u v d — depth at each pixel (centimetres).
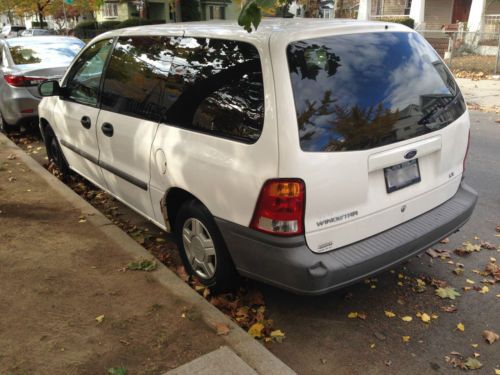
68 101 533
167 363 283
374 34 330
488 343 321
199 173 330
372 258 303
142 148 392
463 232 482
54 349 295
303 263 285
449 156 361
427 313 353
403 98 323
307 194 282
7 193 551
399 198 327
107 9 4128
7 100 808
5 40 898
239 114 306
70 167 583
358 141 297
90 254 410
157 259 408
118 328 314
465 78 1562
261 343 321
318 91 291
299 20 352
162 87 377
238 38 318
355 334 331
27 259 401
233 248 319
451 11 2388
